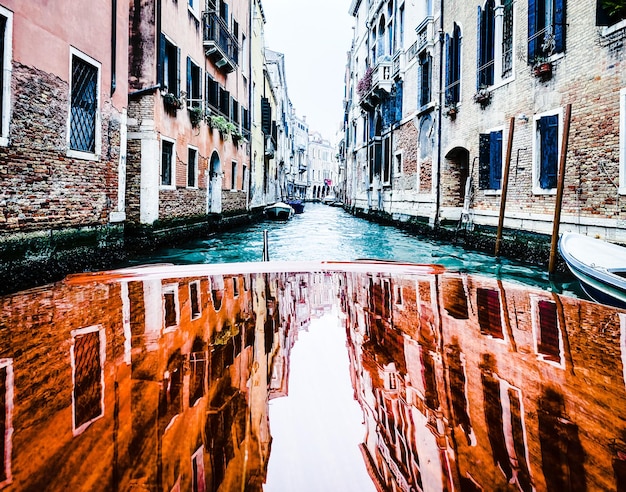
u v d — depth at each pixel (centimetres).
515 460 55
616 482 50
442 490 48
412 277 215
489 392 79
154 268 232
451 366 94
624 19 638
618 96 655
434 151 1369
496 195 1006
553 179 798
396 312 146
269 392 80
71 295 167
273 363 97
